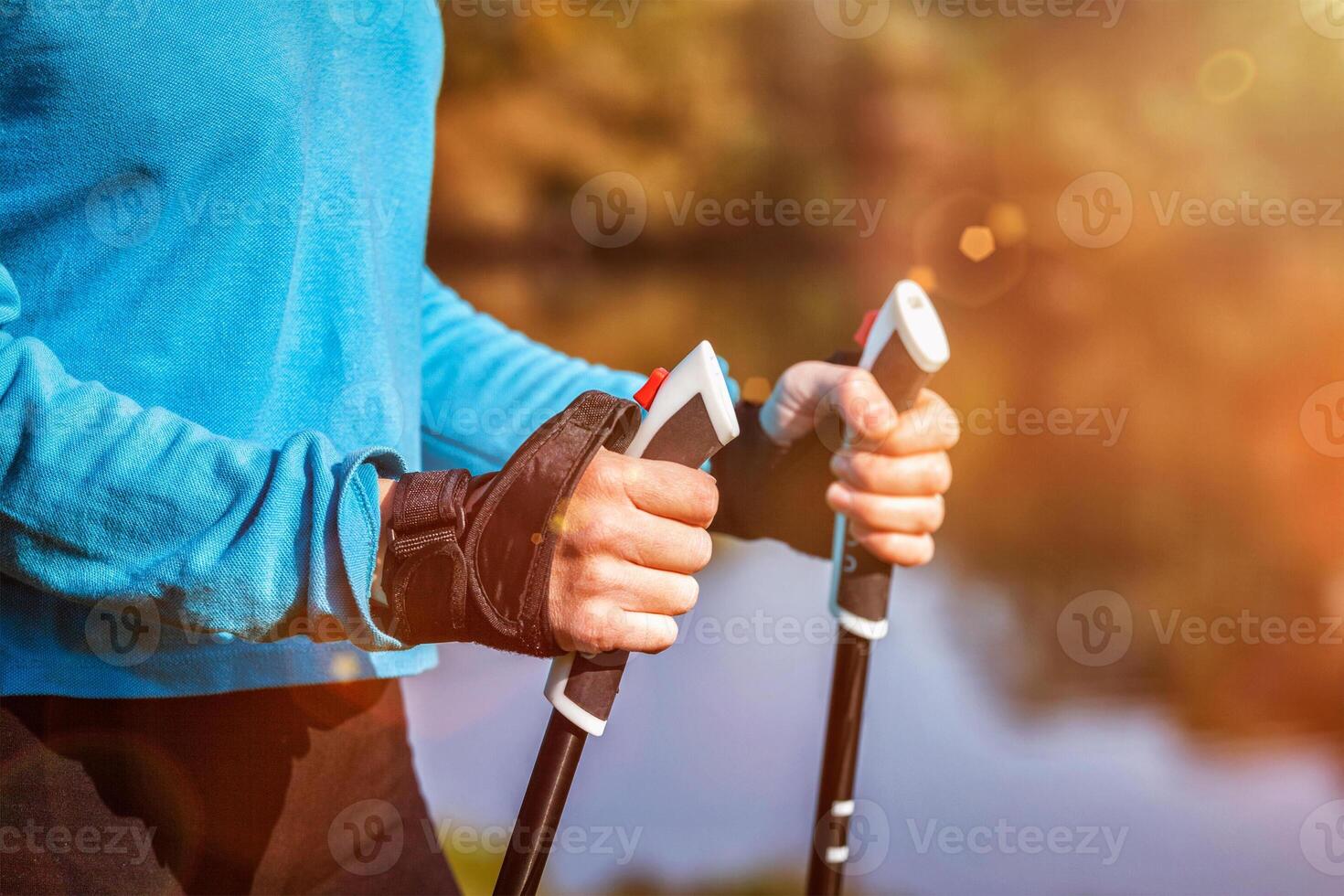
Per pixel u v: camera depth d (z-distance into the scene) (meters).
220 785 1.23
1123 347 6.61
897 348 1.33
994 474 6.59
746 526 1.54
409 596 1.00
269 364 1.16
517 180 6.31
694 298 6.50
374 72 1.28
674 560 1.01
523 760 4.01
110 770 1.16
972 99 6.45
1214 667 5.23
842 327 6.50
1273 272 6.62
